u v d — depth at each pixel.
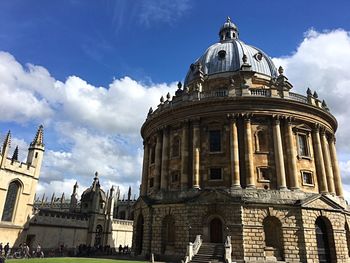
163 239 40.28
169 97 49.81
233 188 38.16
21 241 46.66
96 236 65.19
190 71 58.53
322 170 42.34
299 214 36.62
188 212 38.16
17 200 47.22
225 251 30.97
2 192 44.53
